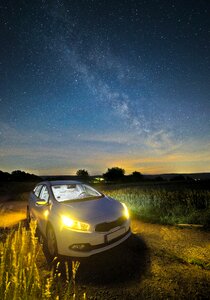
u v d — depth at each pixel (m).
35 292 2.14
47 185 5.61
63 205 4.41
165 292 2.79
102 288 2.95
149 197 9.58
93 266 3.60
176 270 3.33
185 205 7.74
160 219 6.43
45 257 4.09
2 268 2.24
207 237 4.84
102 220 3.87
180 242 4.57
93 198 5.02
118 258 3.86
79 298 2.74
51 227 4.17
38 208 5.19
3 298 2.05
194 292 2.76
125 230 4.17
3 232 5.59
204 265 3.45
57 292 2.79
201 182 21.31
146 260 3.72
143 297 2.72
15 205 11.34
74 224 3.76
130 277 3.20
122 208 4.53
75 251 3.66
